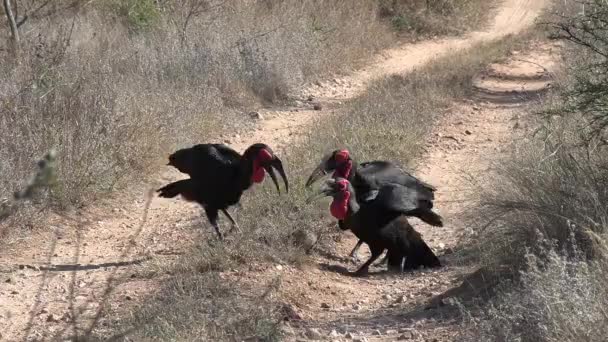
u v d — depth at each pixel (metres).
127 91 33.72
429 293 19.88
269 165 22.56
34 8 47.06
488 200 21.48
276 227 23.33
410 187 22.98
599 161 20.58
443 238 24.52
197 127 35.16
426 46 61.50
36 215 24.66
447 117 38.31
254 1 52.50
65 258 22.62
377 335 17.09
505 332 14.77
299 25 50.62
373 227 21.86
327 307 19.52
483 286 18.92
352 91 46.12
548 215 18.83
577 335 13.62
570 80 32.50
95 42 42.81
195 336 16.30
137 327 16.09
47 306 19.06
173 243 23.95
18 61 32.59
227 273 20.48
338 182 21.97
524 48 56.09
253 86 42.44
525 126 31.05
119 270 21.53
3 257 22.55
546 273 15.16
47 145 27.20
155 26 46.94
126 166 29.06
